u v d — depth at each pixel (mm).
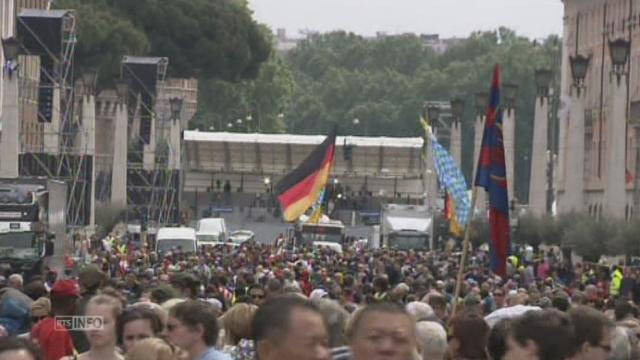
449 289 110438
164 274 119750
